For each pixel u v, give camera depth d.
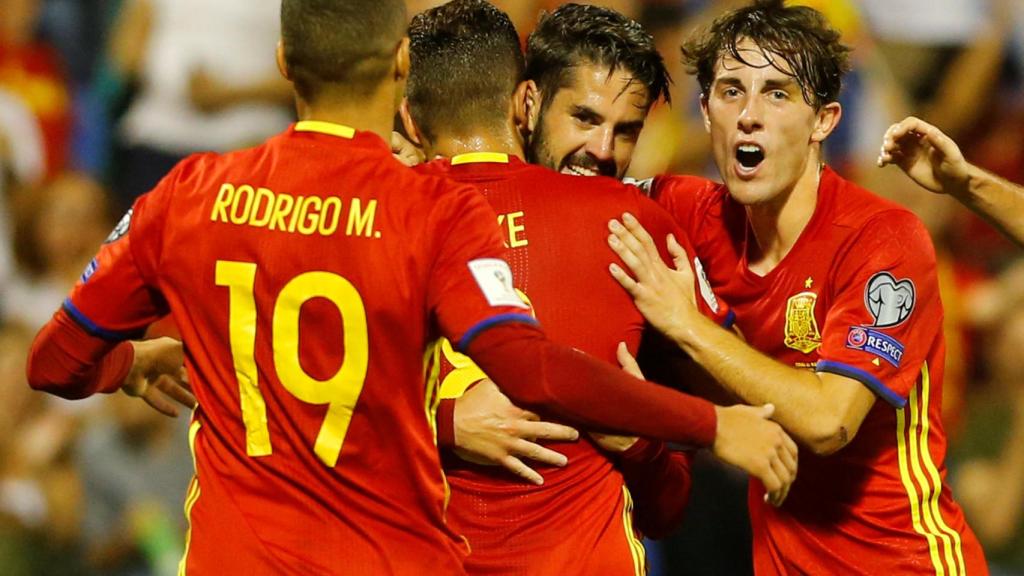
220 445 14.13
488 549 15.45
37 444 27.94
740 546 26.95
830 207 16.67
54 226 32.25
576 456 15.58
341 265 13.71
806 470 17.05
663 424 13.70
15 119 37.53
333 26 14.02
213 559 13.98
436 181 14.05
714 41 16.66
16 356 28.36
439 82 15.70
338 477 13.91
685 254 16.03
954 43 37.91
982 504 27.50
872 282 16.17
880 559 17.03
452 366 15.70
